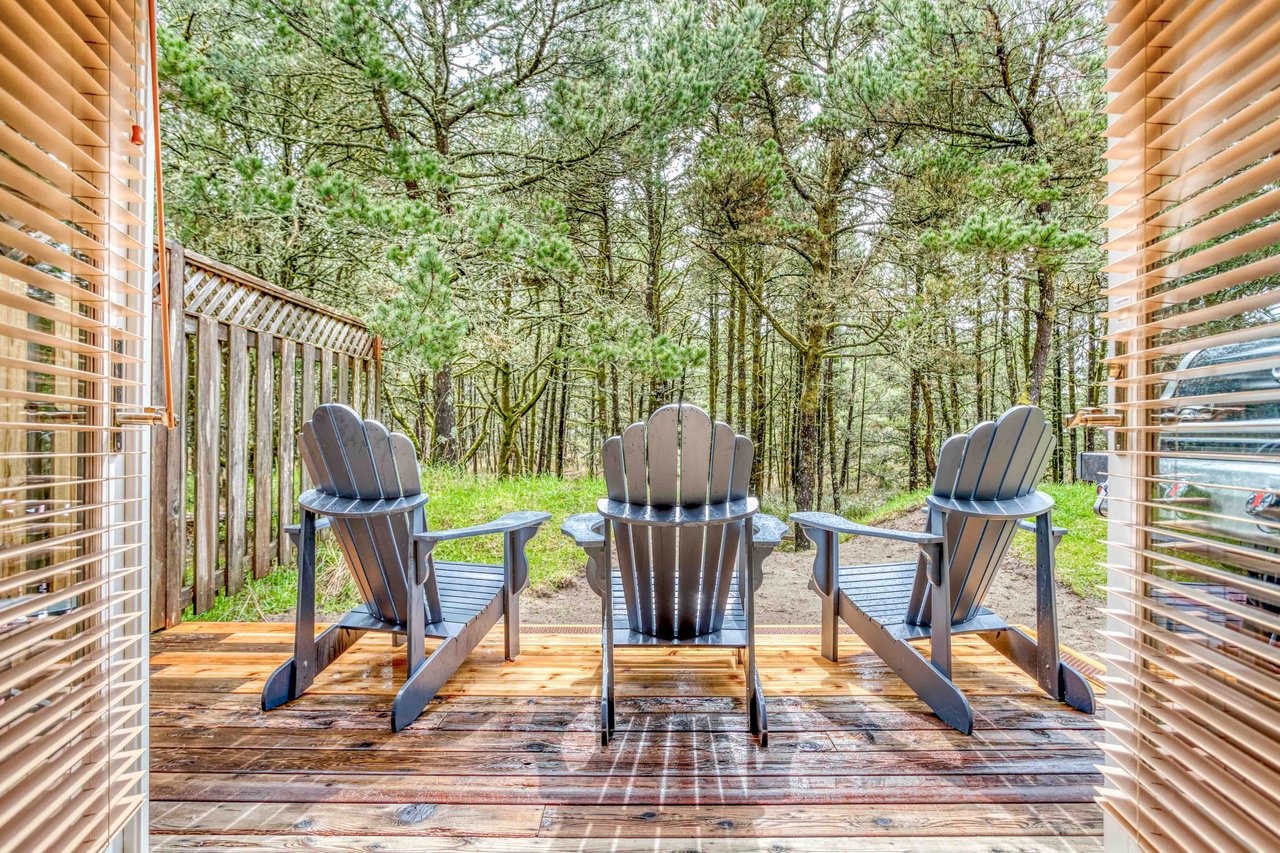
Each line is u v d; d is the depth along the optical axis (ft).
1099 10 17.22
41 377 3.50
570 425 47.39
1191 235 3.07
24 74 2.80
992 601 13.42
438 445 22.63
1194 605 3.42
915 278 22.88
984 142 19.40
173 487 8.55
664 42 17.76
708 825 4.63
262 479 10.78
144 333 3.83
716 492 5.80
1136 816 3.42
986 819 4.71
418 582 6.37
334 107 19.67
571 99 17.88
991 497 6.31
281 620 9.66
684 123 19.31
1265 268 2.58
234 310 10.13
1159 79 3.29
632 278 30.76
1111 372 3.86
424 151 15.64
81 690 3.13
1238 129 2.75
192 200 14.47
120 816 3.38
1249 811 2.61
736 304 34.71
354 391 14.44
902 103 18.24
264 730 5.90
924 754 5.55
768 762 5.43
